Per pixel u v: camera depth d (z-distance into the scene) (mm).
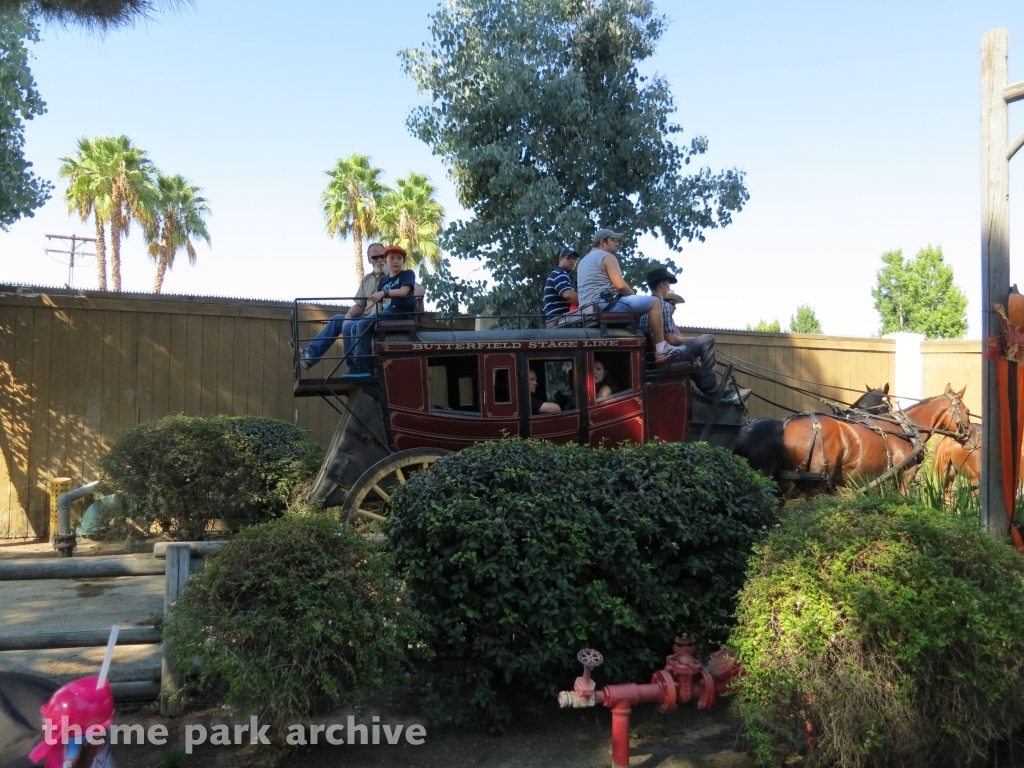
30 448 10328
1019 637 3824
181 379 11000
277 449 9609
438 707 4672
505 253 12711
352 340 8102
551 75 13000
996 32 5555
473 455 5027
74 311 10539
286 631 4016
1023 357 5391
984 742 4059
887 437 8797
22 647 4551
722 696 4938
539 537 4668
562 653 4602
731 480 5254
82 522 9875
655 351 7941
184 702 4520
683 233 13250
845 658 3832
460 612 4590
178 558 4773
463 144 12852
